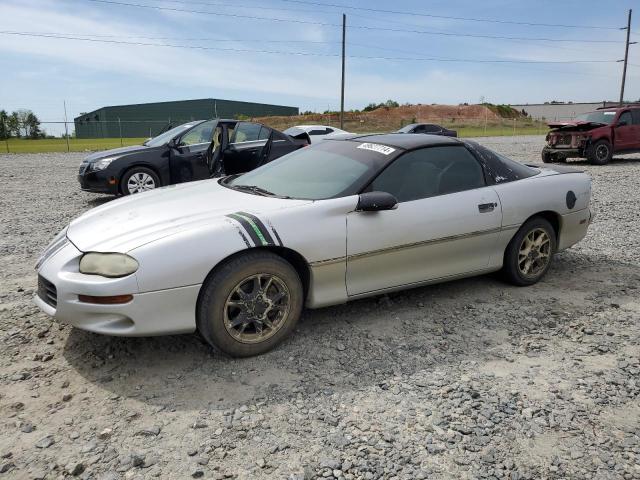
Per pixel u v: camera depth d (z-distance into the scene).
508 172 4.35
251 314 3.20
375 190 3.65
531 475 2.25
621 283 4.65
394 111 64.69
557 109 79.06
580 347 3.44
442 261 3.94
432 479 2.21
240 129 8.02
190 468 2.27
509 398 2.83
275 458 2.34
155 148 8.82
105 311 2.88
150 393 2.86
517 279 4.43
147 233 3.08
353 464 2.30
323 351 3.35
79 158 20.19
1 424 2.58
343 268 3.48
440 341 3.51
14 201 9.23
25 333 3.57
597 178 12.09
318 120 57.91
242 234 3.10
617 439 2.49
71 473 2.22
